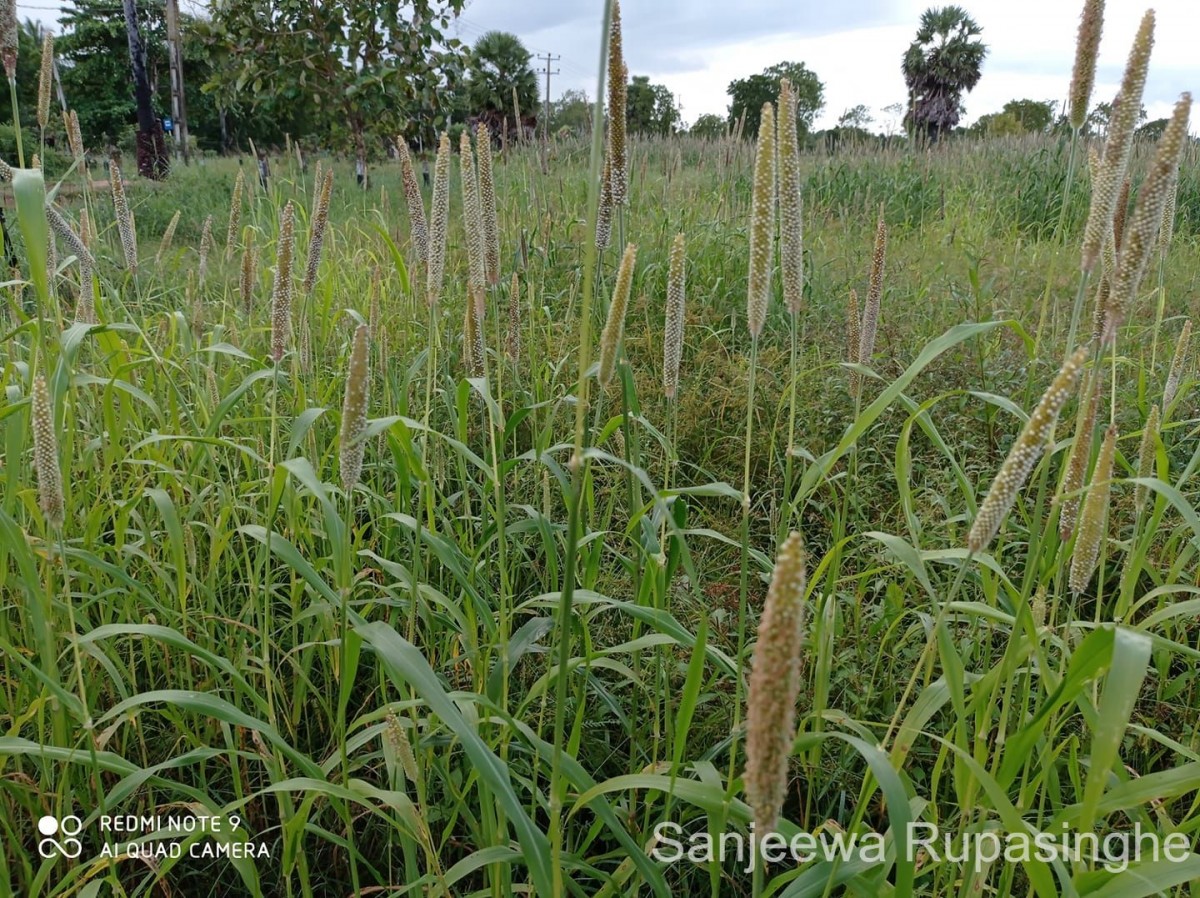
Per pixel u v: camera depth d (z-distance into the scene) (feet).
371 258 21.59
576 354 17.12
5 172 8.31
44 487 6.07
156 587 9.90
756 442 15.31
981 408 15.38
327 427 13.32
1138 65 5.94
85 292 9.82
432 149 40.22
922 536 11.74
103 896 8.03
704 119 70.03
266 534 7.14
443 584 10.44
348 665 6.61
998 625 8.33
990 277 23.27
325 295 12.55
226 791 9.30
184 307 15.99
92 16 114.11
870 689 9.14
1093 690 6.88
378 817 8.81
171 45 71.46
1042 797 6.84
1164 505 7.06
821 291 22.27
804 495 6.88
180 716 8.59
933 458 14.57
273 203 20.79
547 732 9.34
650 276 20.98
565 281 21.72
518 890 7.29
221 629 9.59
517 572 11.52
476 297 7.64
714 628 10.44
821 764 9.00
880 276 8.12
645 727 9.41
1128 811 7.09
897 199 39.78
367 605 9.59
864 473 14.73
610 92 9.48
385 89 34.71
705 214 26.96
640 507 8.47
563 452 13.51
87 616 9.53
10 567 8.33
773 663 3.30
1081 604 11.11
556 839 5.24
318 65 35.45
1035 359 8.57
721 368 17.31
